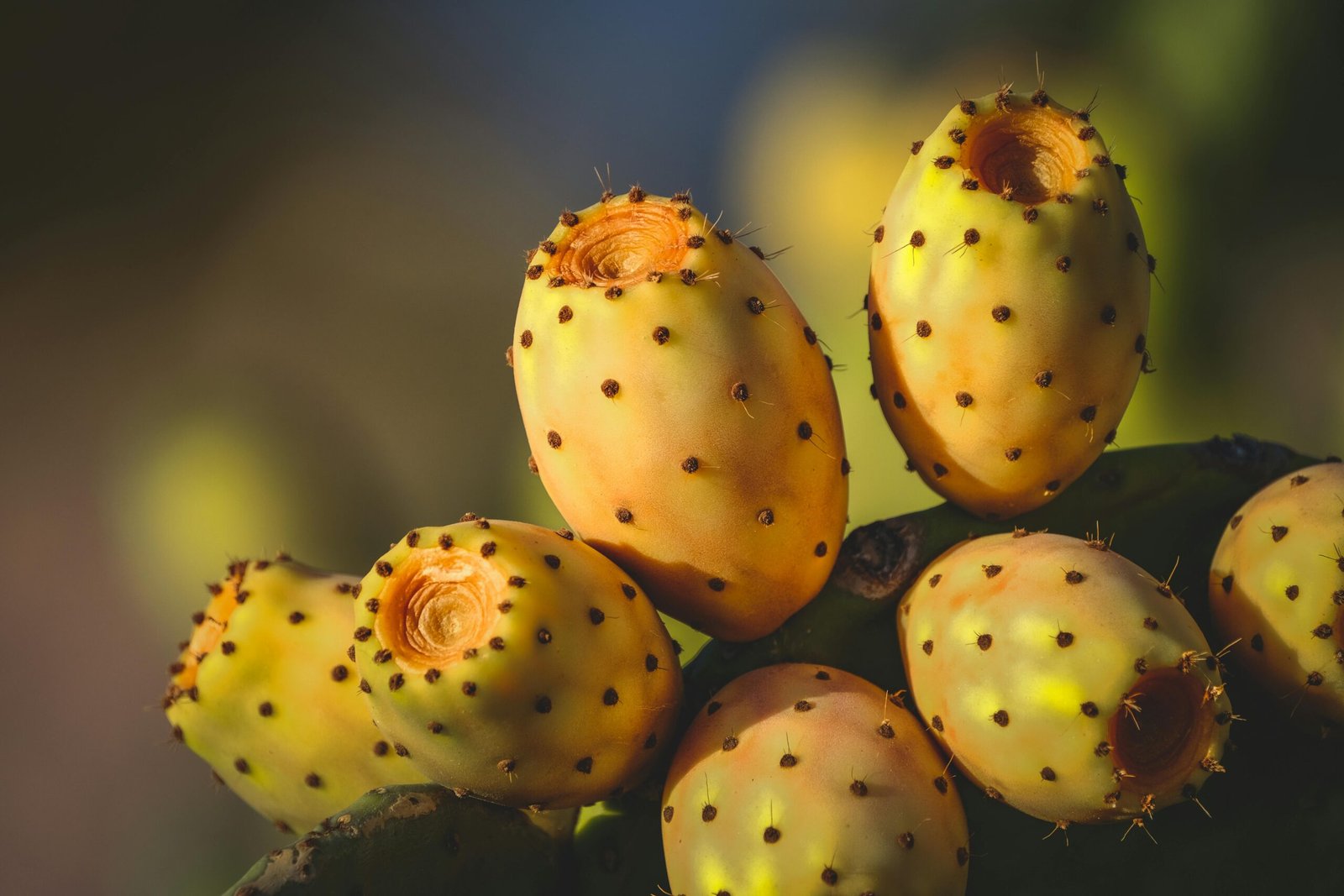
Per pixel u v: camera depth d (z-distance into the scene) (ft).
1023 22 4.61
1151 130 4.12
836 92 4.98
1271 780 2.23
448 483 6.10
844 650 2.23
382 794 2.18
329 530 5.60
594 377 2.13
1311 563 2.16
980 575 2.14
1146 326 2.22
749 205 5.66
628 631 2.13
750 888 2.08
